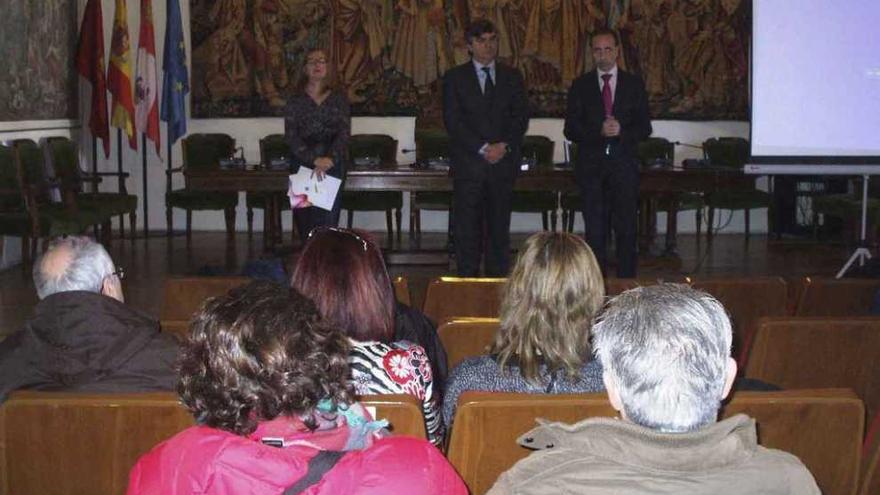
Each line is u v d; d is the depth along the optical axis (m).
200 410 1.42
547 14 10.69
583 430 1.46
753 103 6.62
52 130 9.76
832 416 2.14
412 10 10.66
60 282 2.69
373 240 2.50
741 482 1.42
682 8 10.72
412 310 2.98
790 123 6.60
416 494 1.37
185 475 1.34
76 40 10.36
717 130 10.87
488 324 3.07
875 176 9.84
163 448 1.40
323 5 10.65
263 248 9.34
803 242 10.20
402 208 11.02
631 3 10.69
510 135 6.82
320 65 7.27
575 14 10.70
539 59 10.73
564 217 9.91
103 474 2.10
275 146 10.18
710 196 10.02
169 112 10.25
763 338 2.95
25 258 8.08
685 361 1.41
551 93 10.77
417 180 8.14
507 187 6.86
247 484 1.33
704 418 1.43
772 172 6.65
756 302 3.79
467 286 3.81
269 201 9.05
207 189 8.15
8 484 2.10
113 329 2.39
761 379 3.00
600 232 7.02
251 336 1.39
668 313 1.44
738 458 1.43
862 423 2.14
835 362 2.98
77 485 2.11
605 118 6.88
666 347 1.42
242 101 10.77
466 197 6.81
